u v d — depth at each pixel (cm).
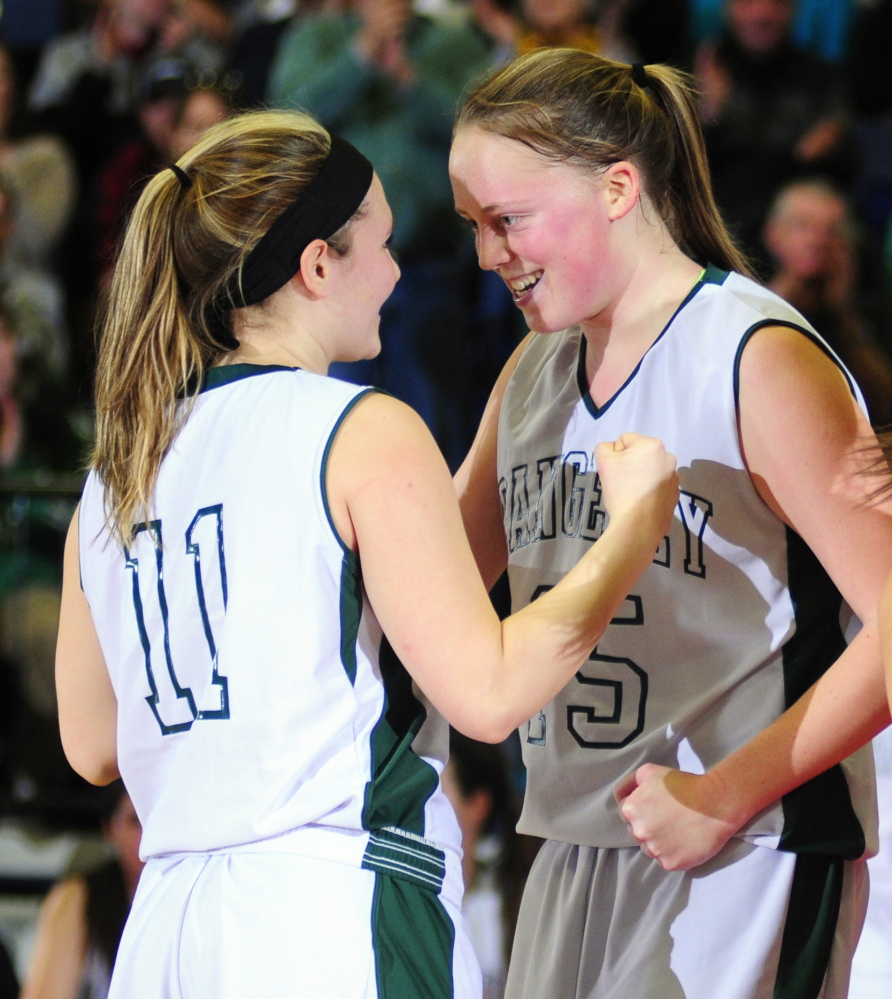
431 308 1223
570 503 528
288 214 462
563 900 533
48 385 1384
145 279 466
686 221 528
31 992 947
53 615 1224
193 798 449
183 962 434
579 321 517
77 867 1080
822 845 488
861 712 464
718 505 493
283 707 438
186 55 1510
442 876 457
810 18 1625
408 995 426
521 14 1382
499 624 434
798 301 1270
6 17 1736
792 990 483
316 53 1285
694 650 504
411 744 463
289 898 428
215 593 447
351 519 441
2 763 1210
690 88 536
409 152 1216
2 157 1452
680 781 484
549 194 495
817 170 1345
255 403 455
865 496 466
